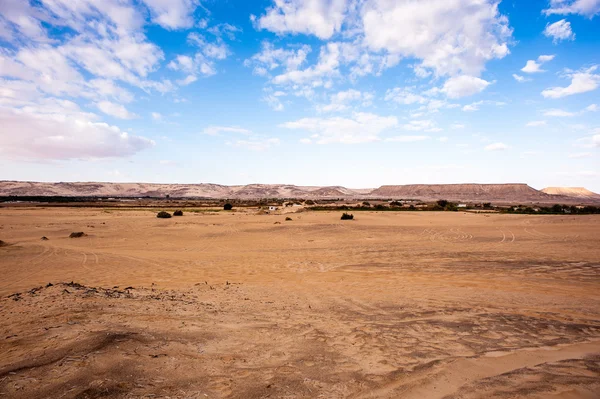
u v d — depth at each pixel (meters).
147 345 4.65
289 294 9.91
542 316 7.39
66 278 12.99
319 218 45.66
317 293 10.12
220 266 15.84
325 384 3.83
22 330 5.15
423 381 3.94
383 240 26.41
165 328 5.59
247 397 3.45
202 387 3.62
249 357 4.59
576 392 3.58
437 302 8.83
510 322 6.82
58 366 3.83
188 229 32.88
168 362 4.17
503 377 4.05
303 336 5.63
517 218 43.00
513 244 22.77
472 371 4.27
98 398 3.20
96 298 7.75
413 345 5.29
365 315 7.35
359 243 24.73
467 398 3.50
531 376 4.07
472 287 11.16
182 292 9.92
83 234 27.28
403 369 4.31
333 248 22.36
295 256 19.03
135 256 18.59
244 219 44.25
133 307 6.99
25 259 17.20
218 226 35.44
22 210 61.00
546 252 19.05
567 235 26.72
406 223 39.09
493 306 8.38
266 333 5.73
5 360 4.03
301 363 4.45
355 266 15.87
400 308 8.09
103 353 4.21
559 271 13.98
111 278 13.02
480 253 19.11
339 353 4.88
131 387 3.48
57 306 6.75
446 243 24.03
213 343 5.05
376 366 4.41
